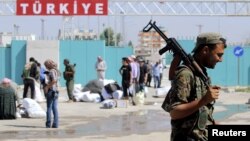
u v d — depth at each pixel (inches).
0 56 1537.9
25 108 712.4
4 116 683.4
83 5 1459.2
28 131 576.1
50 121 609.3
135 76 937.5
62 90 1381.6
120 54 1604.3
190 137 184.4
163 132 569.3
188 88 182.1
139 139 517.3
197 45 190.4
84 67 1553.9
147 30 205.8
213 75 1654.8
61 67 1531.7
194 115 184.2
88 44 1553.9
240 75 1657.2
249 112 799.1
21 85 1524.4
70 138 523.5
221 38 189.0
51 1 1453.0
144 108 856.9
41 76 938.7
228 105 936.3
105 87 953.5
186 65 186.5
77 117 721.0
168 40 197.9
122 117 725.9
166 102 190.5
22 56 1529.3
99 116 737.6
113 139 517.0
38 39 1547.7
